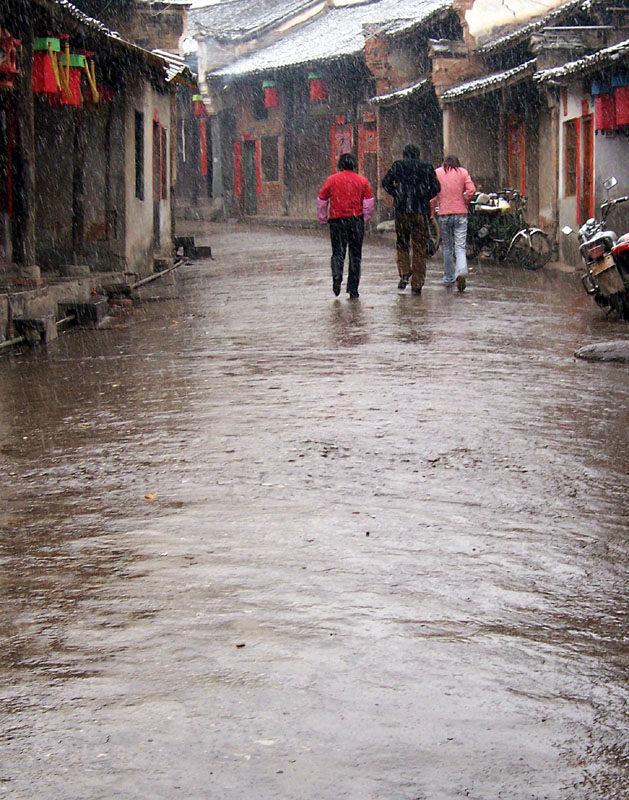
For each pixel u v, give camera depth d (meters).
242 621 4.67
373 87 39.62
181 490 6.59
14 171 14.46
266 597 4.93
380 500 6.34
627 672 4.24
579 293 16.91
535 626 4.64
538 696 4.03
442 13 31.84
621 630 4.62
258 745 3.66
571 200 22.45
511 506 6.23
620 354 10.76
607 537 5.73
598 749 3.66
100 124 19.16
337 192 15.81
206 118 52.72
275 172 47.62
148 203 21.81
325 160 43.69
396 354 11.17
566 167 22.70
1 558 5.50
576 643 4.49
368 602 4.87
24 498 6.54
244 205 50.41
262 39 51.03
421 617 4.71
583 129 21.78
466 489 6.55
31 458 7.46
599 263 13.58
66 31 15.04
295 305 15.60
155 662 4.29
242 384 9.82
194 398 9.28
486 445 7.57
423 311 14.55
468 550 5.52
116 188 19.28
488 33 30.38
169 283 20.48
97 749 3.65
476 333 12.57
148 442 7.80
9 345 12.20
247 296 17.33
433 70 30.78
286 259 25.44
